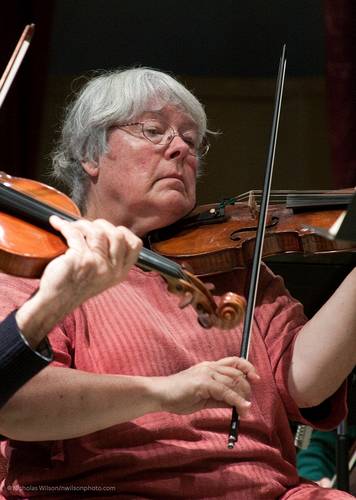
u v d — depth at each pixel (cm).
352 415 745
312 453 823
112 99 694
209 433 612
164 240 708
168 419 604
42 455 615
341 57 1205
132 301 638
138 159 684
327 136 1297
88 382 565
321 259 739
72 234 527
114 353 617
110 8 1302
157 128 691
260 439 630
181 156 686
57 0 1287
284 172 1298
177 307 649
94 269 520
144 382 573
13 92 1184
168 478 592
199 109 713
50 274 517
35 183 637
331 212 724
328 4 1208
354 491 768
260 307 675
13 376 515
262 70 1316
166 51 1310
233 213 746
